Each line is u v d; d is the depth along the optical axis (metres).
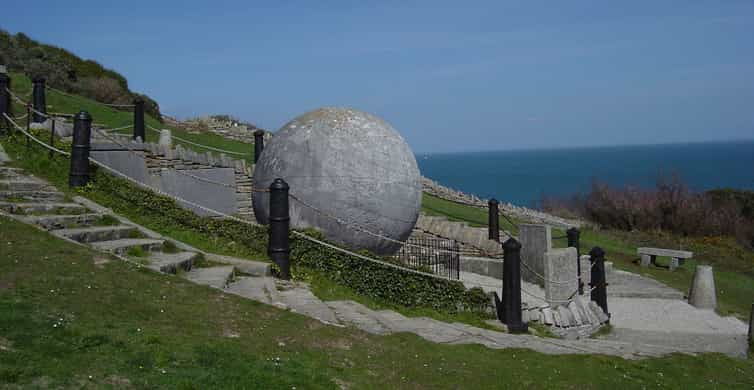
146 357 6.34
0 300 6.99
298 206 13.34
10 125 14.68
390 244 13.99
